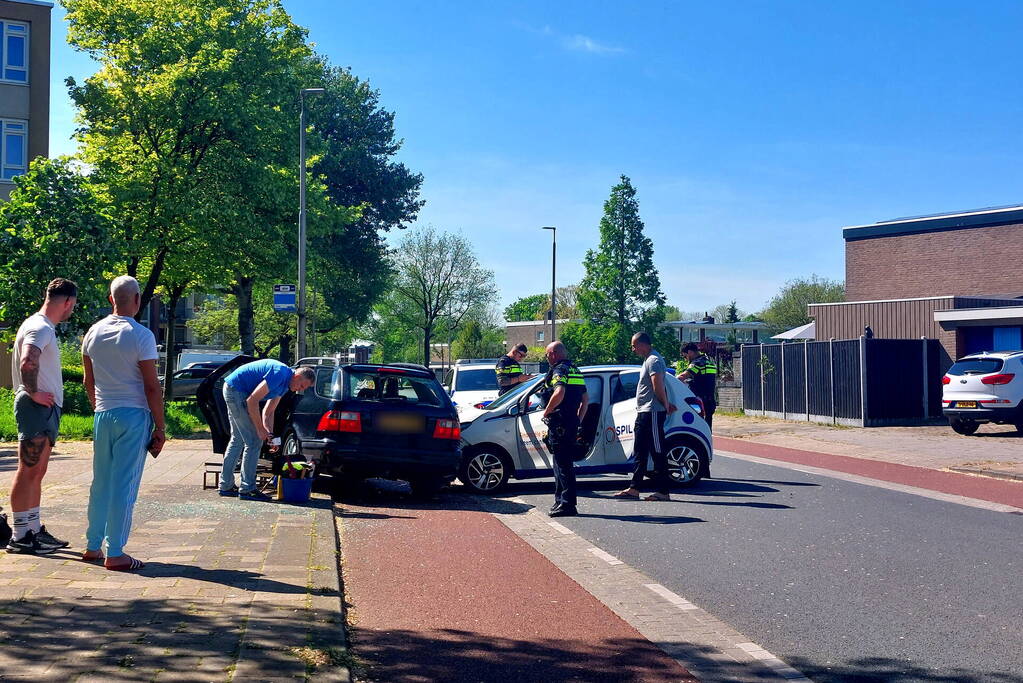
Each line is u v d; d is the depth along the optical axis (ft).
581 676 15.44
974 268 121.39
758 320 370.94
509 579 22.38
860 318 97.14
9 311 76.48
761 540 27.91
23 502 21.18
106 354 19.66
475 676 15.25
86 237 77.71
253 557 22.21
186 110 92.17
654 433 36.37
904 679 15.57
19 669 13.52
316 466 35.22
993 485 41.86
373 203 161.99
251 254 99.86
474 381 65.41
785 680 15.46
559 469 32.71
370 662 15.67
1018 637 17.99
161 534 24.98
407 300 241.96
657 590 21.70
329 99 156.97
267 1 104.58
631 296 189.67
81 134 94.32
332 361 38.11
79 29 95.35
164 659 14.26
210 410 37.50
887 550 26.37
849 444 63.72
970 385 66.64
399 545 26.21
